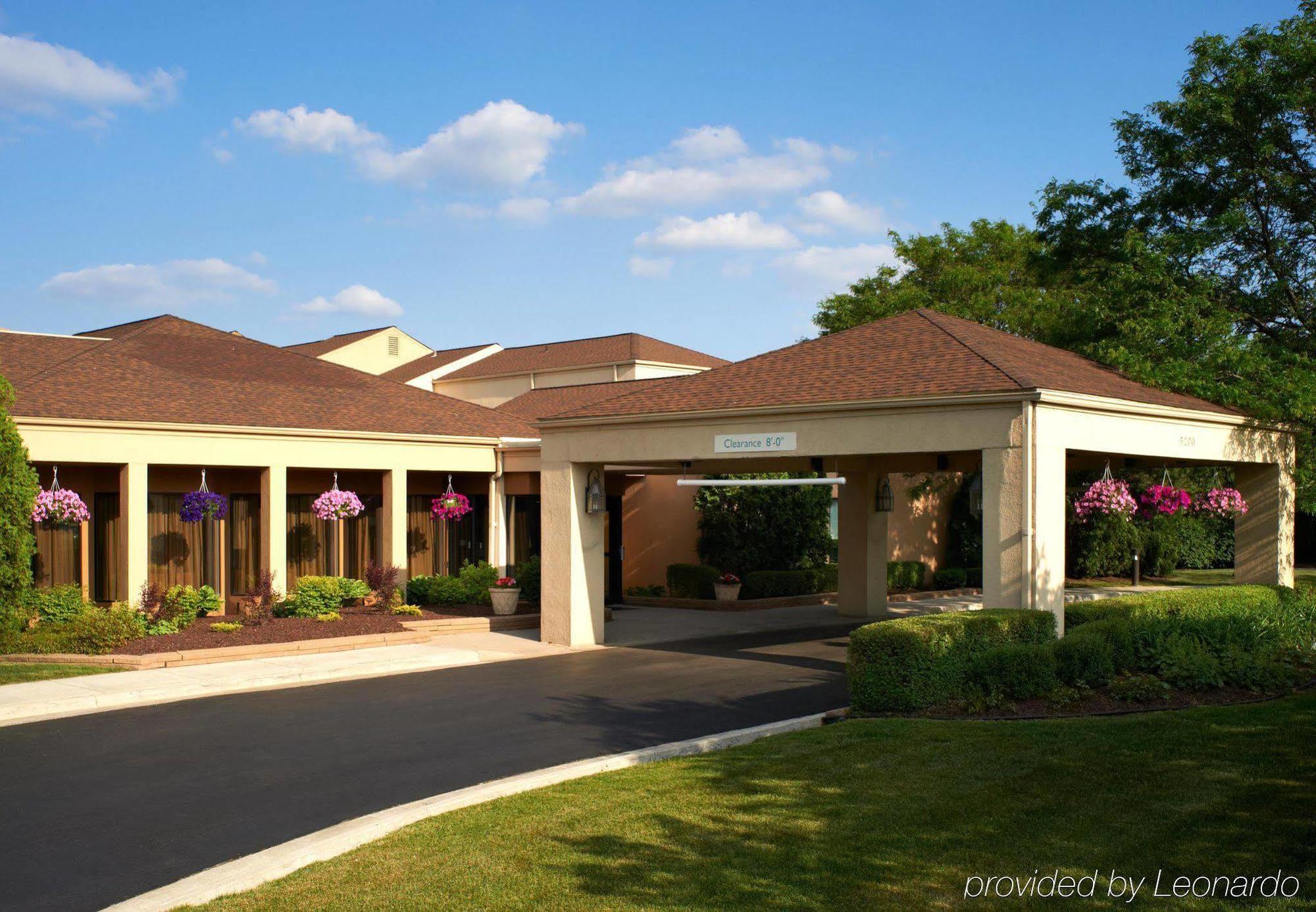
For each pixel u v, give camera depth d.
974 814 7.70
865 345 16.97
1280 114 22.20
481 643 18.58
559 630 18.50
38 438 16.98
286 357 24.03
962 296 30.12
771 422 15.71
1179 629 12.91
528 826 7.68
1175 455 16.12
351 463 20.84
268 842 7.65
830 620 23.19
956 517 32.75
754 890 6.42
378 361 47.88
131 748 10.59
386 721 11.90
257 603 18.94
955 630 11.77
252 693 13.77
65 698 12.72
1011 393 13.05
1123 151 24.70
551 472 18.80
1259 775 8.41
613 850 7.16
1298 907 6.00
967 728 10.34
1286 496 19.42
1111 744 9.49
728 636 20.31
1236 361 18.92
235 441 19.22
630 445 17.56
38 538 18.58
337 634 17.92
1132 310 21.70
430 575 23.59
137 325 24.45
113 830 7.95
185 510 18.22
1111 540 31.78
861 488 23.62
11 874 7.04
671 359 38.69
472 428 23.44
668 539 28.50
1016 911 6.09
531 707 12.67
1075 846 7.02
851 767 9.04
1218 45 22.77
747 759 9.49
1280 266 23.09
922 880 6.54
